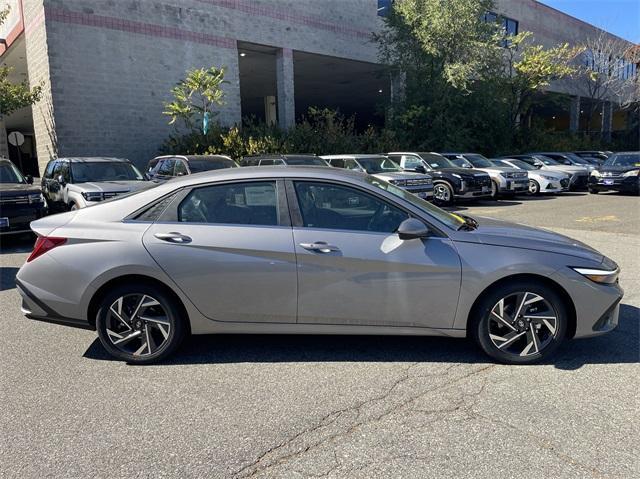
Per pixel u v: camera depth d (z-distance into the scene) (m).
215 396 3.50
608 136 40.53
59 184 11.12
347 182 3.99
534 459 2.73
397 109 23.83
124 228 3.98
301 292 3.88
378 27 25.30
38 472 2.68
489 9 23.72
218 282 3.88
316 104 41.56
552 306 3.82
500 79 25.22
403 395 3.47
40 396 3.53
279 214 3.96
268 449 2.87
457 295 3.83
